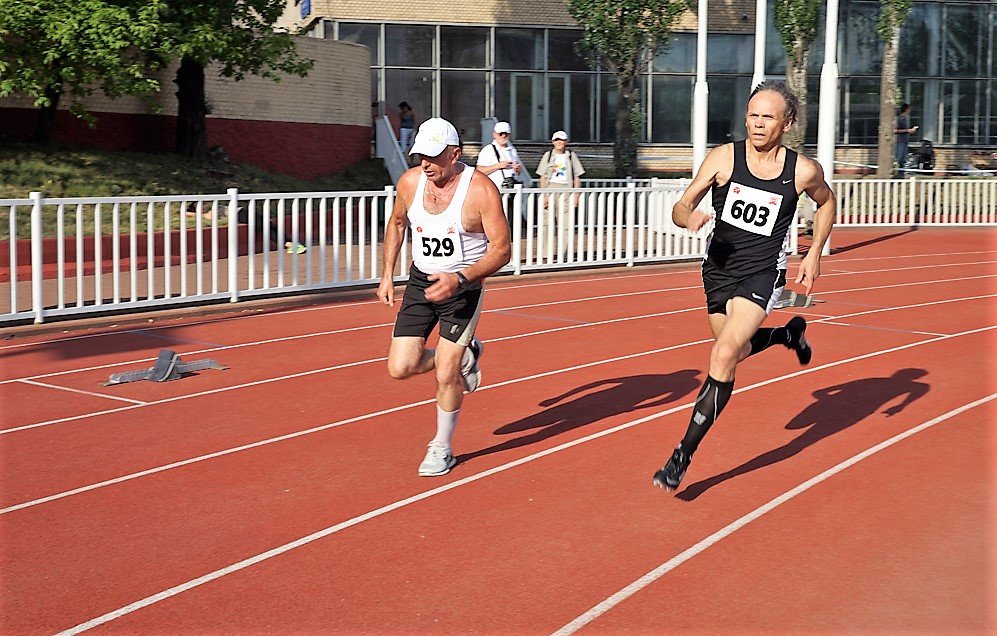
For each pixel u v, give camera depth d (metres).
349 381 8.94
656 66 35.00
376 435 7.25
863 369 9.36
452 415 6.35
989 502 5.78
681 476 5.65
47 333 11.26
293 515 5.67
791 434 7.23
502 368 9.44
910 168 33.91
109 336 11.11
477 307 6.20
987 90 37.25
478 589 4.68
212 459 6.71
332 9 32.62
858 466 6.47
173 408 8.05
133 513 5.73
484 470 6.44
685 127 35.50
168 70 22.92
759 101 5.83
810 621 4.33
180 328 11.59
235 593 4.67
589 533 5.36
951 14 36.81
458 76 33.69
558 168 16.17
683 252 17.64
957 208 27.09
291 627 4.32
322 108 26.23
